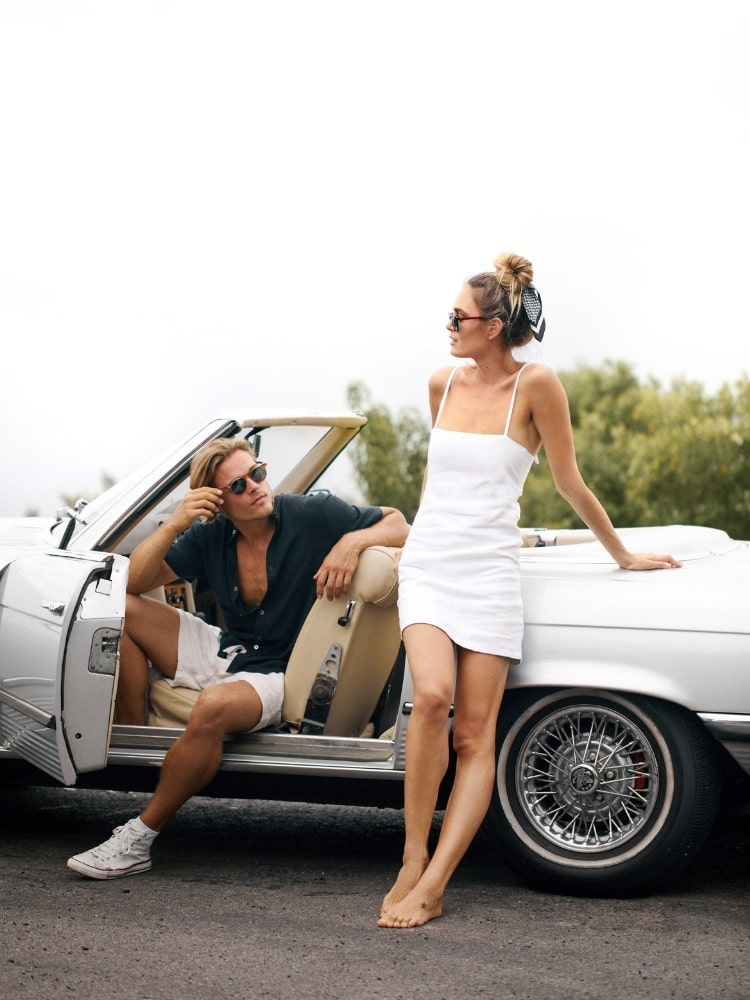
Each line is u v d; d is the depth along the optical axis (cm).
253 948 340
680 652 373
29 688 397
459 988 314
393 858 438
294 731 416
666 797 378
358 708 429
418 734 367
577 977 321
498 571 381
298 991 311
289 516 428
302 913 370
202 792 420
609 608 382
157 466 435
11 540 454
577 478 389
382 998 307
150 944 341
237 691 401
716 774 379
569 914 370
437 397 405
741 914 372
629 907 377
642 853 379
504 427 386
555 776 389
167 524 420
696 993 312
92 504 441
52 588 396
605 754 384
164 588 476
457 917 367
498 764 391
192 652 435
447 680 369
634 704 380
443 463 390
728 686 370
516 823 389
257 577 430
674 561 399
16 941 342
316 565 428
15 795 536
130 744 415
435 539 385
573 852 385
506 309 386
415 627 377
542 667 382
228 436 442
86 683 388
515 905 379
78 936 346
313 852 445
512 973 324
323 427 488
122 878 402
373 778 394
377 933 353
